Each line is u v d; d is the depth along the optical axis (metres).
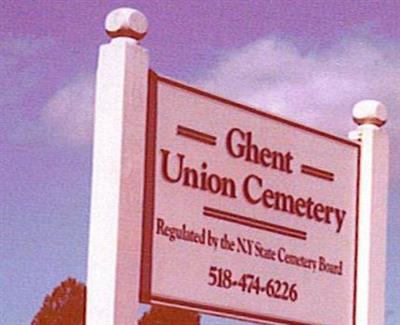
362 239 14.40
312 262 13.88
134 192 12.23
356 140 14.58
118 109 12.20
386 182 14.62
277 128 13.58
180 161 12.66
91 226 12.20
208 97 12.92
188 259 12.67
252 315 13.23
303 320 13.74
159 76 12.52
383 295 14.48
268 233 13.43
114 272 12.02
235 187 13.14
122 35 12.33
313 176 13.96
